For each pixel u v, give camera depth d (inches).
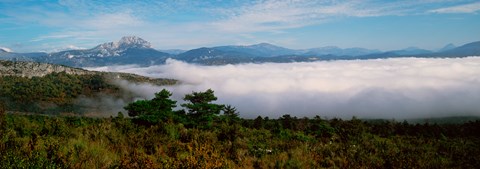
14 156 269.6
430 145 733.9
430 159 528.7
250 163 410.9
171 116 852.6
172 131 542.3
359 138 753.6
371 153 529.0
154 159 354.9
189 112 967.6
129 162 312.8
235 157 430.0
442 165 490.9
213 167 335.6
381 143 666.2
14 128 434.0
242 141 555.8
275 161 425.7
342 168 434.3
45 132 433.7
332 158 468.8
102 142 409.1
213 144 478.3
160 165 319.3
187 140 527.8
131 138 457.1
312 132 866.8
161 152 411.2
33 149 306.8
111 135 458.6
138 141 446.0
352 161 464.4
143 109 869.8
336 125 948.6
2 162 260.5
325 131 844.6
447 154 599.2
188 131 570.6
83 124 546.9
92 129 483.8
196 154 373.7
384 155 517.7
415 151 607.8
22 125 444.1
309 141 653.9
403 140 845.2
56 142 331.0
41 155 292.4
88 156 326.3
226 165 356.2
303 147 538.3
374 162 466.6
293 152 478.9
